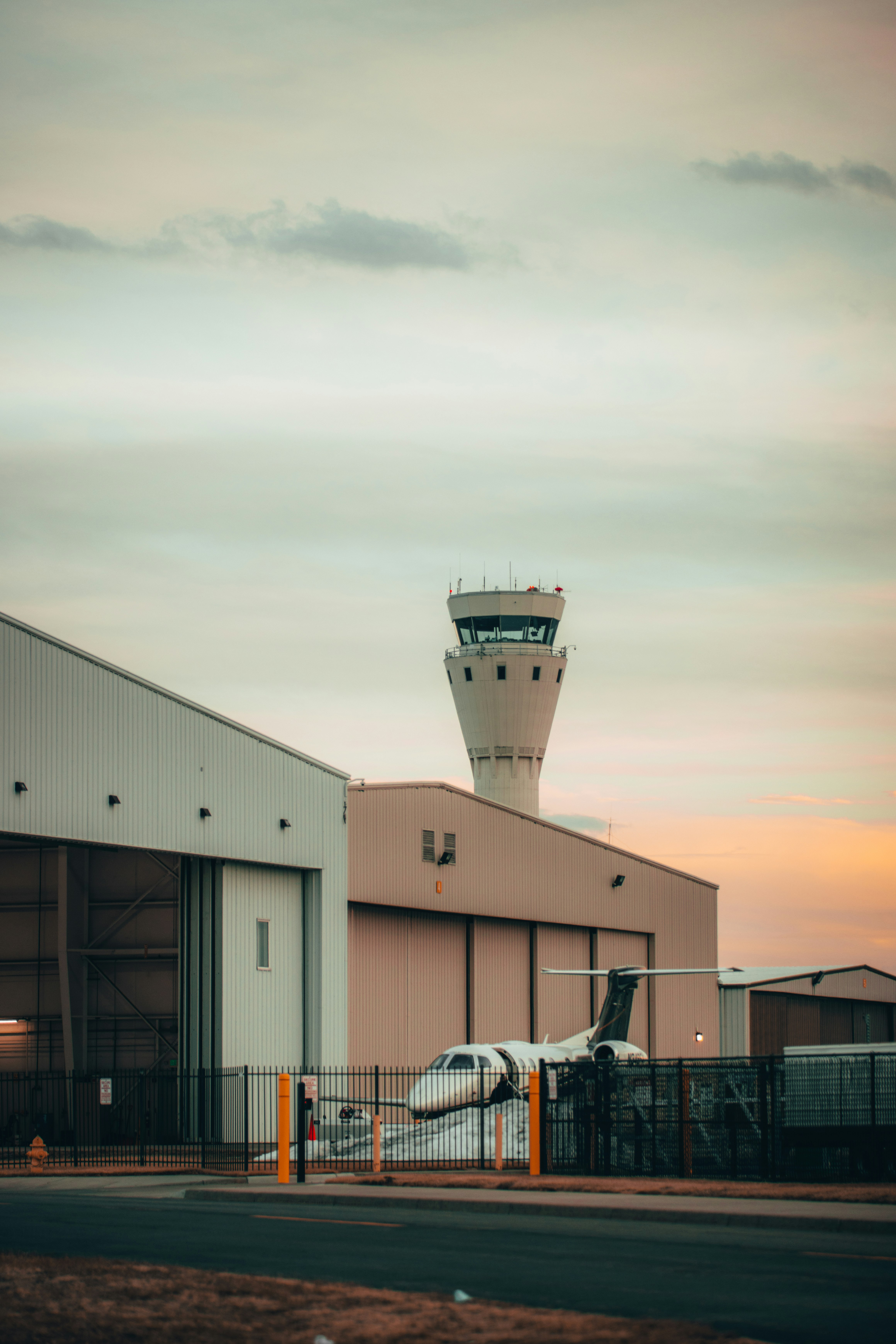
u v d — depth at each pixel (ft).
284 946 187.83
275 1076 181.27
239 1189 104.83
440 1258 63.93
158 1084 179.01
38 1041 188.96
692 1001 298.15
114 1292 53.67
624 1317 49.32
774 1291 54.49
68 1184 121.70
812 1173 119.34
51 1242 71.00
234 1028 175.73
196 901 177.58
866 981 368.27
